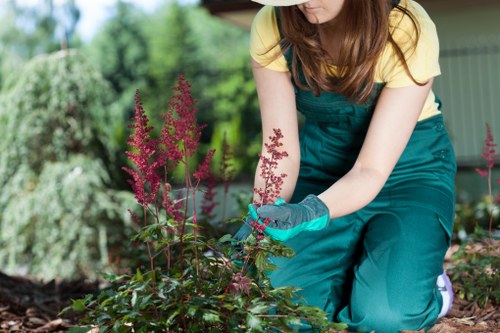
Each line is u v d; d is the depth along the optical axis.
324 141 3.43
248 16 10.85
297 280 3.25
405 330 3.06
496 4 10.52
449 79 11.38
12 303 4.10
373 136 2.99
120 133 9.04
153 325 2.47
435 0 10.15
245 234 2.80
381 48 2.92
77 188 6.71
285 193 3.10
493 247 3.82
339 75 3.10
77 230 6.60
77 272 6.56
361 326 3.08
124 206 6.77
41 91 7.07
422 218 3.19
